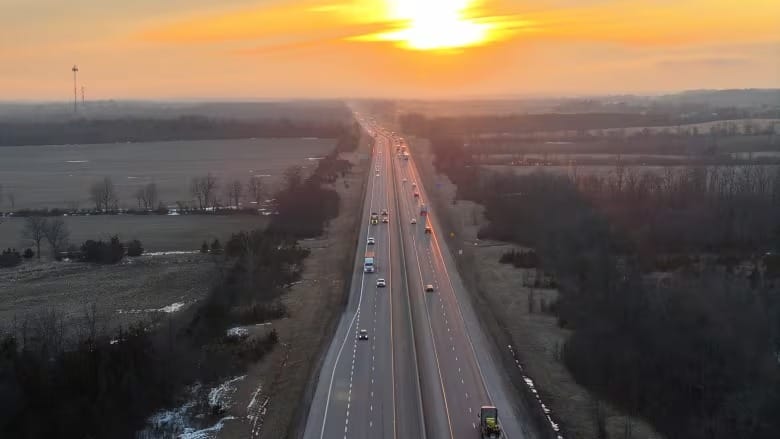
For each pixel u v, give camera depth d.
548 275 144.00
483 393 90.56
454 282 141.88
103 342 97.81
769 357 95.31
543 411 85.69
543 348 106.50
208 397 91.38
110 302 132.38
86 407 82.06
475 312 123.00
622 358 96.31
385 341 109.25
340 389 92.00
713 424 81.00
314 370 98.31
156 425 83.69
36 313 125.81
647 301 113.88
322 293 136.12
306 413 85.12
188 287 142.00
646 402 87.00
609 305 116.06
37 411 80.06
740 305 110.69
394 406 86.81
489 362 100.88
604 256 144.88
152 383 90.56
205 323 115.69
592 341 103.00
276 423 83.44
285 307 127.56
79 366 87.94
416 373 96.94
